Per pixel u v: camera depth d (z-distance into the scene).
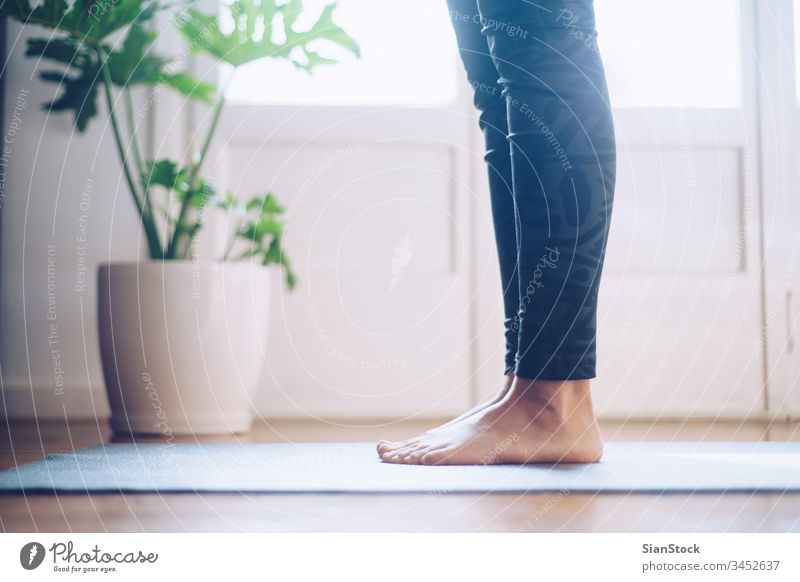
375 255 2.13
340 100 2.17
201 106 2.14
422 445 1.06
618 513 0.74
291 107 2.15
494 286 2.11
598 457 1.03
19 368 2.08
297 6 1.81
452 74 2.18
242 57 1.79
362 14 2.19
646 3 2.18
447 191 2.15
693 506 0.78
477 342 2.11
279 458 1.15
